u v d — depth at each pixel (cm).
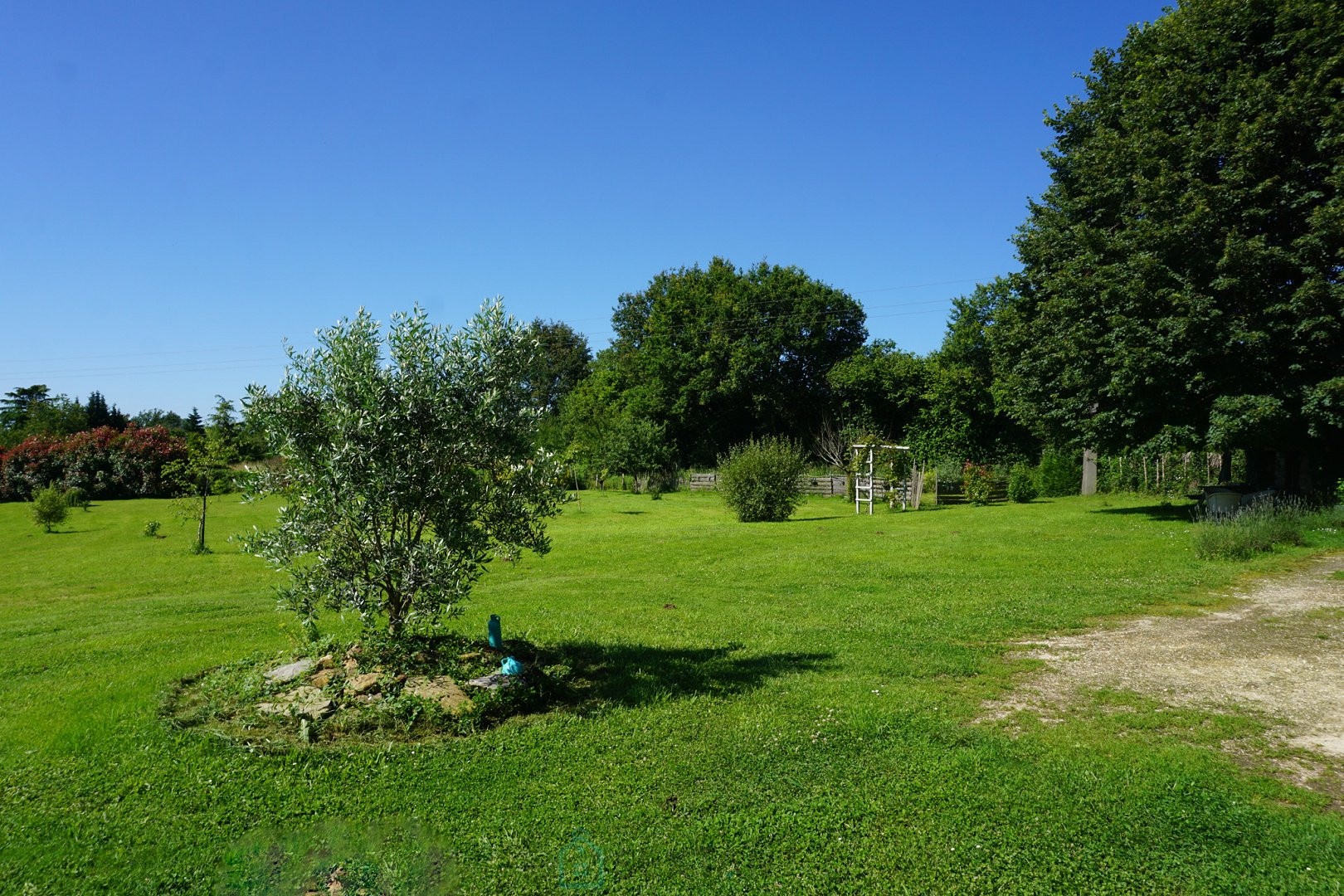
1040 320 2075
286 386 671
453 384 685
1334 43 1590
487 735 606
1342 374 1566
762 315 5291
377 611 680
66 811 497
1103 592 1120
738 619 1047
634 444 4419
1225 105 1653
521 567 1670
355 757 568
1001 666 782
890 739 592
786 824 469
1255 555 1345
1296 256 1570
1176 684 711
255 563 2000
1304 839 436
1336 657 771
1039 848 438
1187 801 484
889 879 413
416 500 665
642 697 701
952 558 1507
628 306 7144
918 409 4753
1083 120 2173
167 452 4219
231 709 662
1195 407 1792
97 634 1059
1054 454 3269
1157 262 1672
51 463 4100
